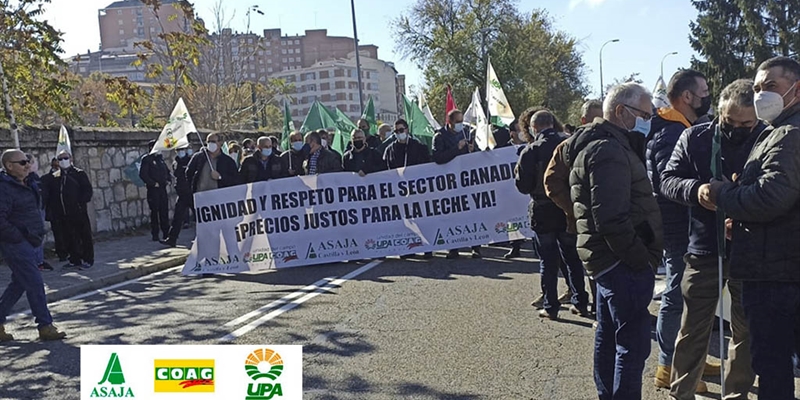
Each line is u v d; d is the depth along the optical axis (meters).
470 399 4.68
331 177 10.21
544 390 4.79
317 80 121.81
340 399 4.78
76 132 14.23
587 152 3.71
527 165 6.29
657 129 4.68
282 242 10.20
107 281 10.02
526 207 9.92
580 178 3.78
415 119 12.46
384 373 5.26
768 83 3.43
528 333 6.15
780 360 3.32
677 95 4.61
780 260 3.25
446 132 10.20
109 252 12.63
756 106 3.36
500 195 9.98
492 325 6.45
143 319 7.42
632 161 3.69
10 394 5.19
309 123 15.47
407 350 5.79
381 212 10.17
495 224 10.00
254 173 11.48
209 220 10.30
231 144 14.70
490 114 10.90
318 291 8.30
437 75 47.03
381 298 7.72
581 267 6.59
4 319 6.77
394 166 10.64
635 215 3.67
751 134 3.85
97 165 14.87
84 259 10.98
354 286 8.46
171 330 6.84
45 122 19.66
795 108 3.37
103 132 14.96
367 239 10.17
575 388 4.80
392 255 10.11
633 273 3.70
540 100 48.06
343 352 5.82
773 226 3.26
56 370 5.75
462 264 9.60
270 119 50.47
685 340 4.33
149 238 14.62
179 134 11.48
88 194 10.93
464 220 10.05
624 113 3.74
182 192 13.19
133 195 15.94
